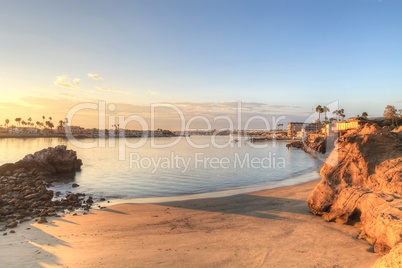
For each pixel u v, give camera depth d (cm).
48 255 971
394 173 1216
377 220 978
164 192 2456
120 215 1616
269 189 2480
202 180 3177
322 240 1090
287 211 1623
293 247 1025
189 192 2450
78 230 1313
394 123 9900
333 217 1355
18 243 1113
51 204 1891
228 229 1305
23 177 2944
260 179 3231
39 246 1075
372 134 1451
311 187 2473
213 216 1566
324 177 1515
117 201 2073
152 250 1019
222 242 1105
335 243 1051
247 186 2736
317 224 1324
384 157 1363
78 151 8831
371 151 1414
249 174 3697
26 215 1591
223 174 3700
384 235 903
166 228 1341
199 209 1752
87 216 1597
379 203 1110
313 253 959
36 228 1345
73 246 1074
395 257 676
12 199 1930
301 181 2986
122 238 1180
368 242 1046
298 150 9788
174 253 984
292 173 3766
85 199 2152
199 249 1024
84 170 4109
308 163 5250
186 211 1702
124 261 909
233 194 2267
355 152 1440
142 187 2722
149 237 1192
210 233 1242
